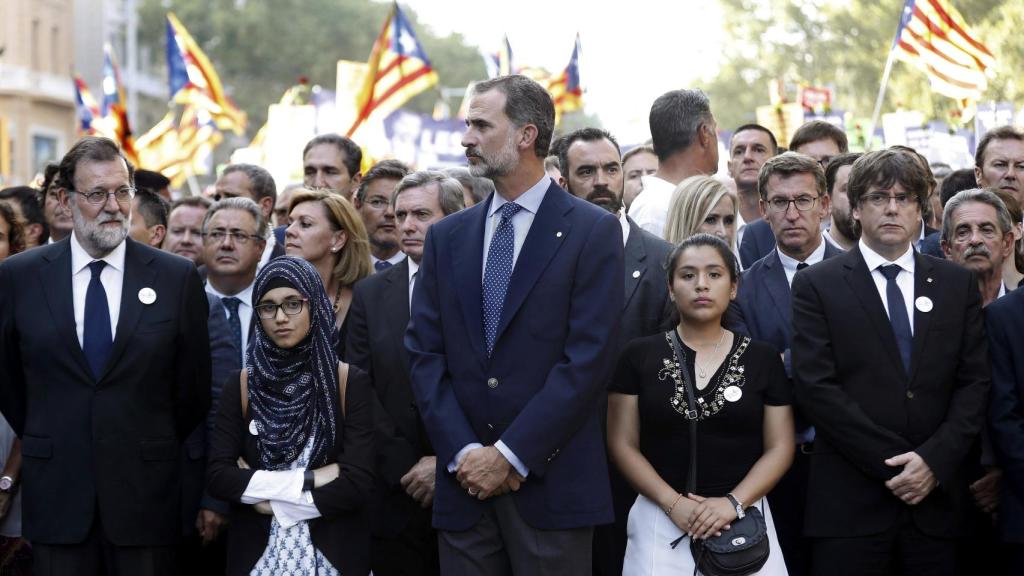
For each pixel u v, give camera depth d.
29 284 7.75
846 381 7.55
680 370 7.55
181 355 7.85
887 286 7.66
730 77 70.69
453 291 7.12
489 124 6.99
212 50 89.50
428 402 6.99
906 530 7.38
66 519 7.52
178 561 8.11
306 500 7.27
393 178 10.11
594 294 6.91
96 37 79.50
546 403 6.73
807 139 11.32
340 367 7.65
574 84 19.75
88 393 7.60
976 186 10.81
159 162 21.92
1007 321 7.65
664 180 9.94
